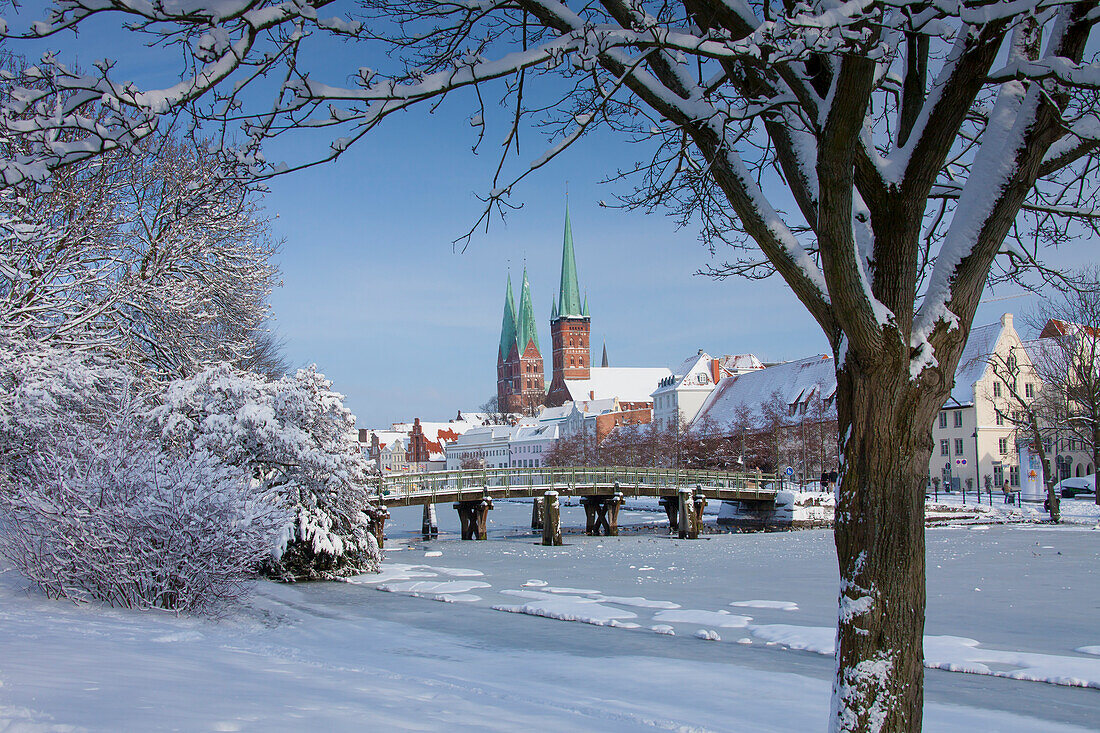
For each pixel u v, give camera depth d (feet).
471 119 22.48
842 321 20.29
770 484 211.00
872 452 20.65
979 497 211.41
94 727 18.57
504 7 20.94
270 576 93.91
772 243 21.52
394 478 157.58
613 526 181.47
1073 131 19.85
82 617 47.57
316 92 18.15
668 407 469.16
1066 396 188.44
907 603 20.52
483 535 167.43
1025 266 28.84
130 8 15.52
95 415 74.84
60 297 79.56
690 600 80.79
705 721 34.47
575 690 41.19
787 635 59.82
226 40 16.11
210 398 89.04
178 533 55.36
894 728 20.21
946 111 20.01
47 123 15.90
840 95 18.15
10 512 54.54
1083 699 44.06
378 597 81.71
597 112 21.18
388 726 23.09
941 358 20.94
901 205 20.75
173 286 83.76
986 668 50.78
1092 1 19.49
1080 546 130.31
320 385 97.71
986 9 17.48
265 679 31.12
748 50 17.76
